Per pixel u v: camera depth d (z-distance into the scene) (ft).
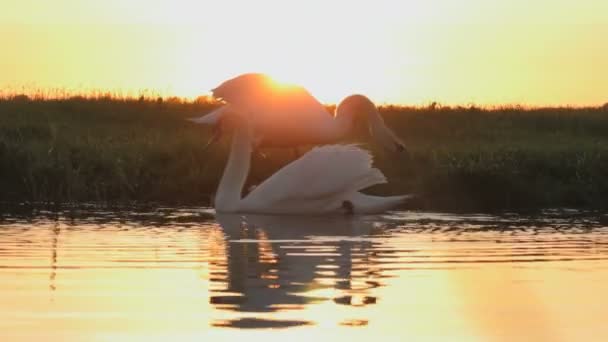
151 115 80.48
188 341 22.24
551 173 60.29
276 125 58.75
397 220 46.42
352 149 49.55
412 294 27.61
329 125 59.62
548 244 37.91
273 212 48.24
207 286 28.35
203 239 38.47
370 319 24.57
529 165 60.59
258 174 58.54
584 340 22.93
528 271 31.65
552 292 28.19
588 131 85.46
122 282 28.96
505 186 55.31
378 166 59.36
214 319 24.30
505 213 51.16
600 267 32.50
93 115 79.51
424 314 25.18
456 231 42.06
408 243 37.86
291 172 48.39
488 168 56.95
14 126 67.62
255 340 22.38
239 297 26.86
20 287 28.07
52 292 27.37
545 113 91.81
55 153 57.52
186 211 49.37
